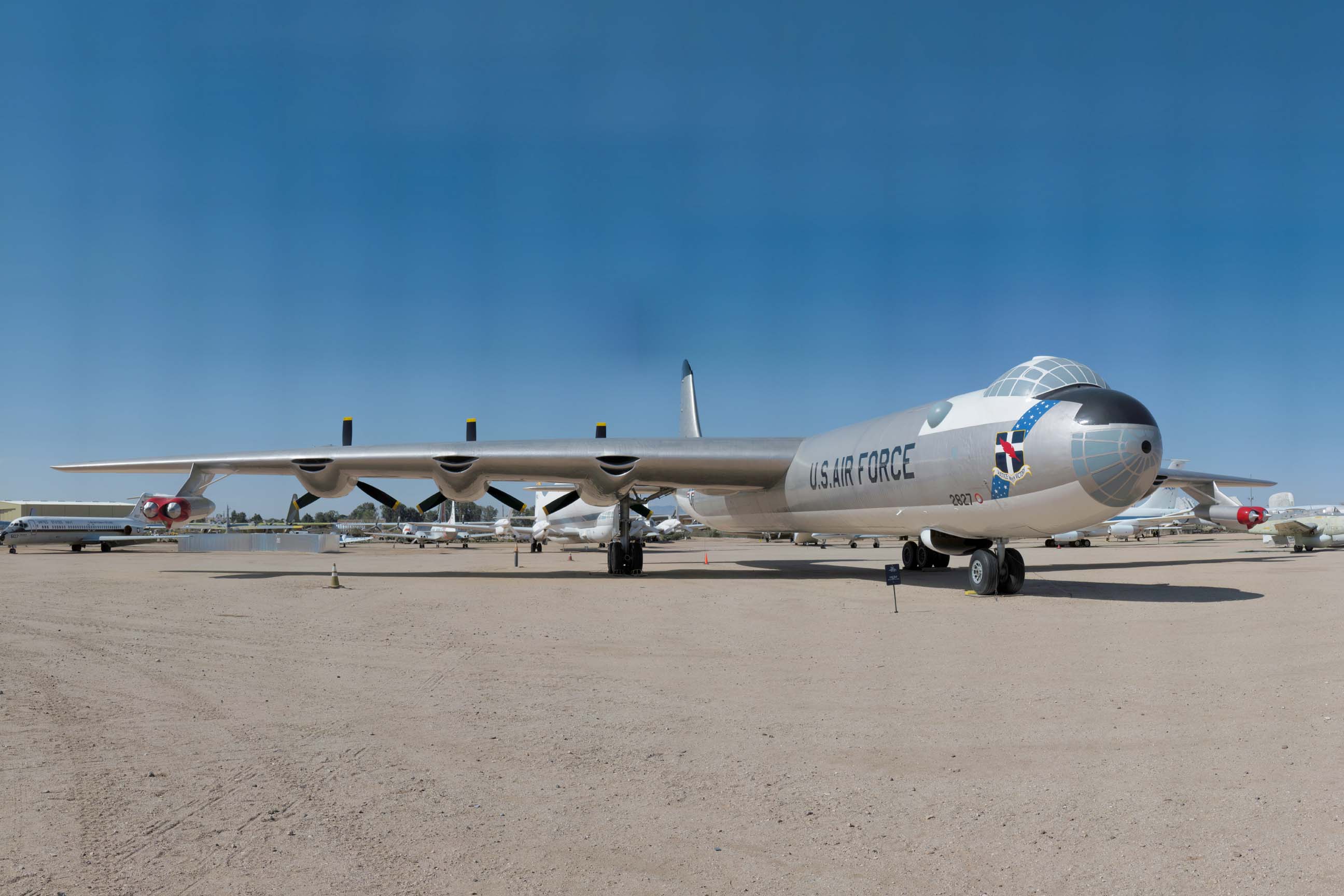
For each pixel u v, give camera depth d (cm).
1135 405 1611
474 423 2606
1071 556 3588
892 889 412
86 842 466
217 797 543
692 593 1942
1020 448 1681
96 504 9456
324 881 418
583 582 2292
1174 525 5794
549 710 789
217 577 2455
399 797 546
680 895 405
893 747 664
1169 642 1164
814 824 500
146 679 927
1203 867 434
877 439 2138
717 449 2502
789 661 1053
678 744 676
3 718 752
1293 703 801
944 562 2727
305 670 988
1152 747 658
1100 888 411
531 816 513
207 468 2530
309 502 2562
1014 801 538
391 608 1614
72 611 1559
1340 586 1933
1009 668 990
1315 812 511
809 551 5153
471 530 7000
